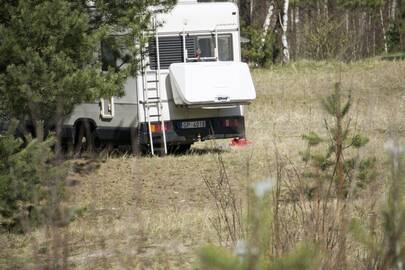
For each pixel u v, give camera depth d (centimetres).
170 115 5188
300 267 1057
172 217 3209
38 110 3625
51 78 3697
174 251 2538
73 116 5300
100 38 4041
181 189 4206
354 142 3042
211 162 4825
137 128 5122
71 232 2733
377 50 8906
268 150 5131
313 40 11350
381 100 6241
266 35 11394
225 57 5350
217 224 2875
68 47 3912
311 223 1853
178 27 5228
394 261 1297
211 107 5119
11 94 3666
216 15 5319
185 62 5219
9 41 3684
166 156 5084
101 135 5262
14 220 2741
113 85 4041
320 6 13800
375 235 1509
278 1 12094
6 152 2781
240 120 5362
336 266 1705
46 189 1822
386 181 1738
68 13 3869
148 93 5147
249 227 1270
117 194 4022
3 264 2347
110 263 2338
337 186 2083
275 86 8762
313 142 3247
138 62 4425
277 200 1831
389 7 10838
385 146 1519
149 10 4525
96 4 4262
